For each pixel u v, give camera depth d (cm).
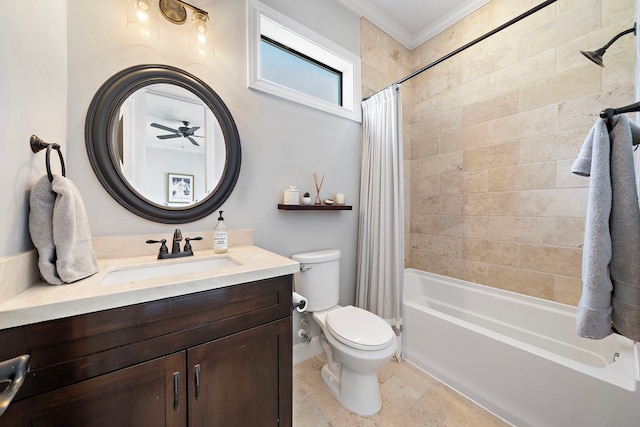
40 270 70
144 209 116
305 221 177
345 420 125
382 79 225
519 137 178
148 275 102
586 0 150
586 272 79
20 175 68
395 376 157
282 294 101
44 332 59
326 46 185
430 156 236
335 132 193
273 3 159
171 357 76
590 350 144
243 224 148
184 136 127
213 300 83
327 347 156
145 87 117
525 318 172
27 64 72
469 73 207
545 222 168
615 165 76
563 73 159
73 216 76
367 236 199
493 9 192
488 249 197
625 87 138
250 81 148
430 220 237
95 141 106
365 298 198
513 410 121
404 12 212
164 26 121
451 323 148
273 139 160
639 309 71
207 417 83
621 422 92
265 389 96
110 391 67
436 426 121
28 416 58
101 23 107
